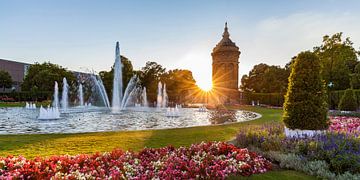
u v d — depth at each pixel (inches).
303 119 309.1
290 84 330.0
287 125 323.6
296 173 212.8
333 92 1050.7
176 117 780.0
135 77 1851.6
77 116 778.8
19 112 932.6
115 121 645.3
